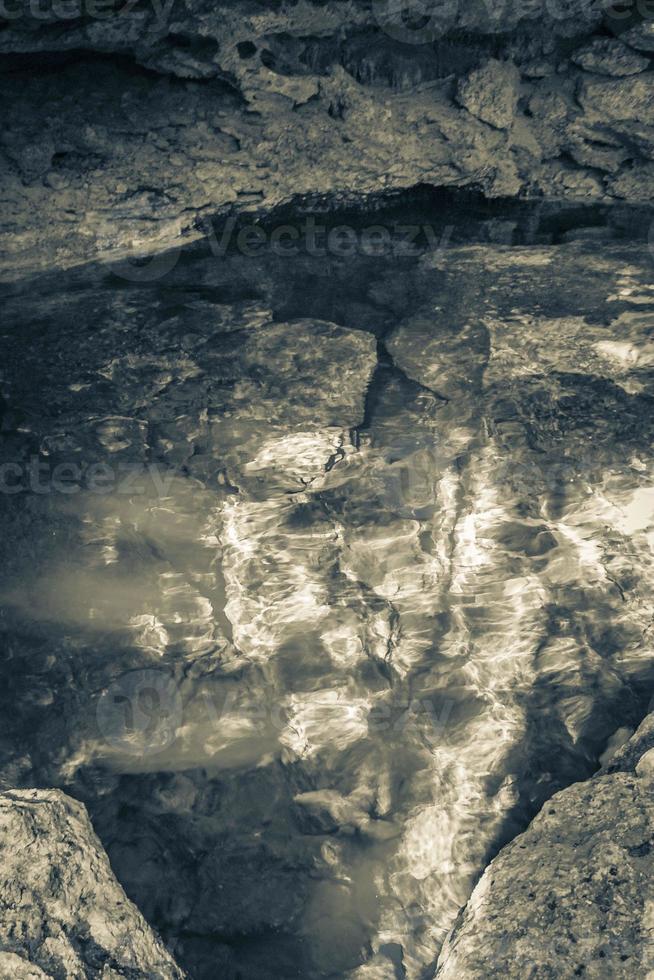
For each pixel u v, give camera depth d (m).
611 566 3.63
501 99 4.89
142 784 3.24
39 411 4.11
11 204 4.67
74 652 3.48
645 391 4.11
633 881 2.82
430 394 4.16
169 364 4.28
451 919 3.03
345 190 5.07
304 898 3.07
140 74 4.59
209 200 4.92
